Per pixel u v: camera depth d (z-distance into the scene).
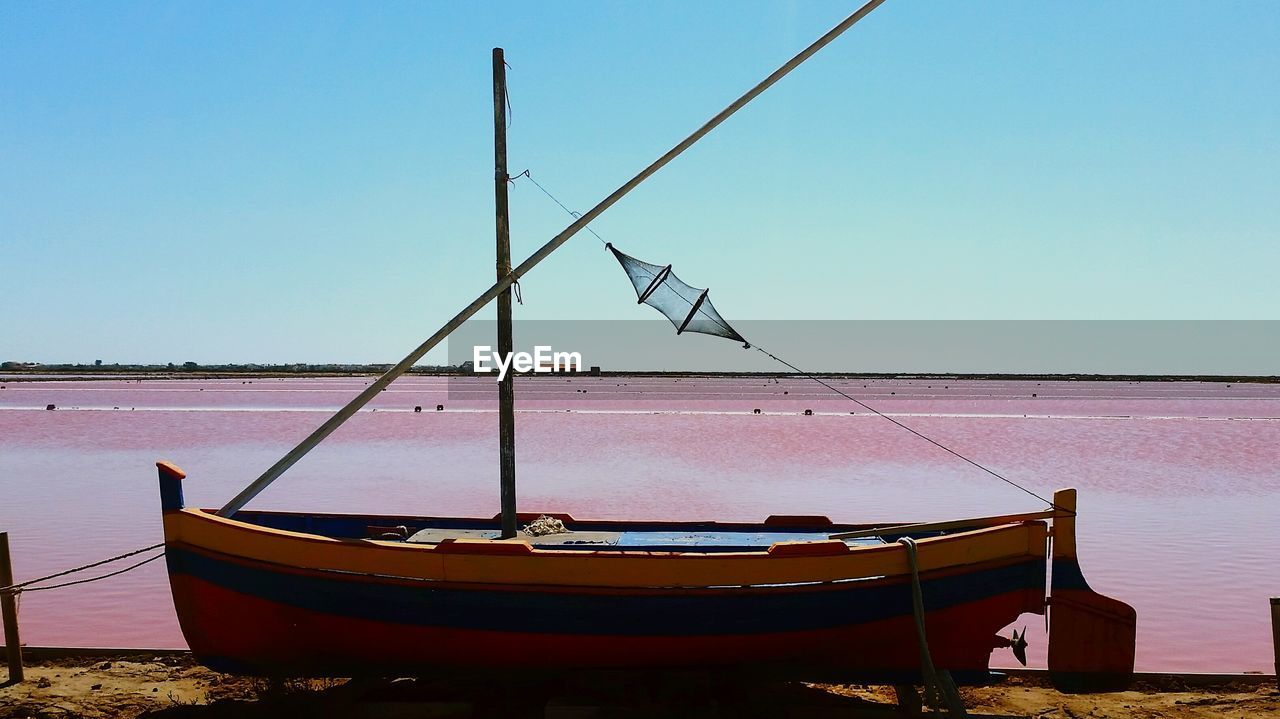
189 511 10.27
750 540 11.03
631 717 9.14
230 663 10.30
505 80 11.24
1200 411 80.00
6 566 10.54
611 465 34.41
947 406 86.94
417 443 43.97
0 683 10.32
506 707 9.66
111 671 10.77
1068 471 32.84
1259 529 20.98
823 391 140.62
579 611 9.31
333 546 9.59
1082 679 9.61
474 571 9.35
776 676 9.84
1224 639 12.73
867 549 9.45
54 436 46.75
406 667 9.93
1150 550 18.58
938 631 9.80
